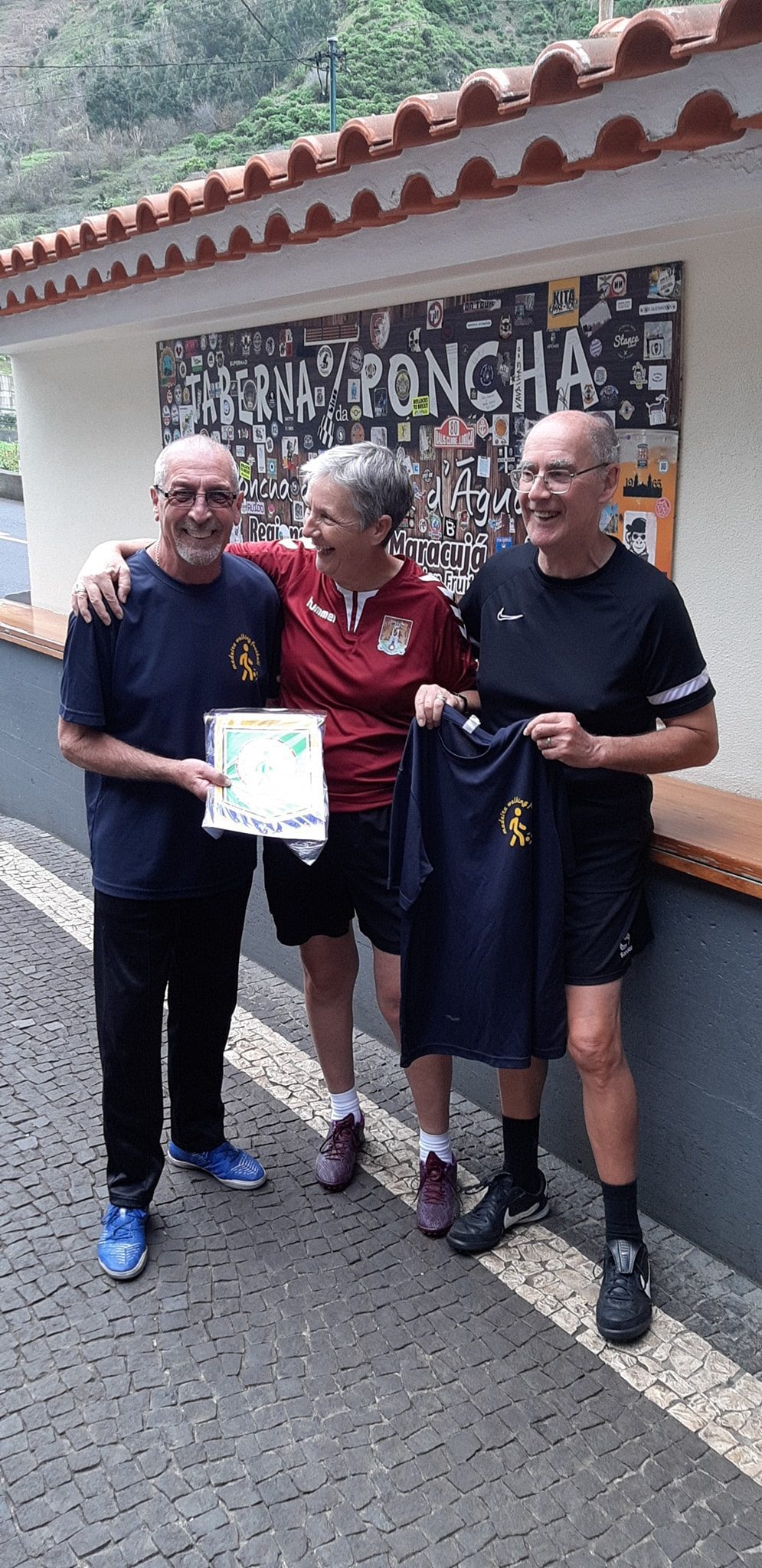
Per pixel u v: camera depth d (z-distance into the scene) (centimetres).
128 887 252
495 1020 245
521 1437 220
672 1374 235
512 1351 241
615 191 245
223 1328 246
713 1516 204
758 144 211
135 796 252
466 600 257
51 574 603
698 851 244
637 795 241
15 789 580
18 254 439
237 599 254
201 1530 201
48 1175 297
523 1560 196
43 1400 227
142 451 512
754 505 272
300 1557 196
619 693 229
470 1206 285
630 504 299
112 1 5625
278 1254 269
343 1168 293
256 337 425
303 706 267
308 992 291
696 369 277
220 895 266
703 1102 261
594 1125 245
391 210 272
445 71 3600
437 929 251
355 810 261
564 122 219
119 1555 197
